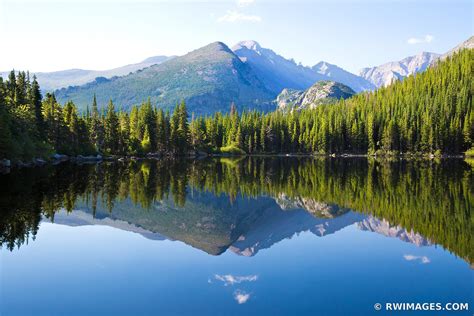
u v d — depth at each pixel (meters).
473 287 18.52
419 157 147.38
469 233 28.19
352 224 32.56
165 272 20.55
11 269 20.64
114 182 57.59
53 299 17.03
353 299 17.25
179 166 96.12
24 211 33.81
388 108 171.50
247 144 181.38
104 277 19.64
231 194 51.53
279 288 18.44
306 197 48.72
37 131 91.94
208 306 16.47
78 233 28.23
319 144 172.00
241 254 24.11
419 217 33.81
